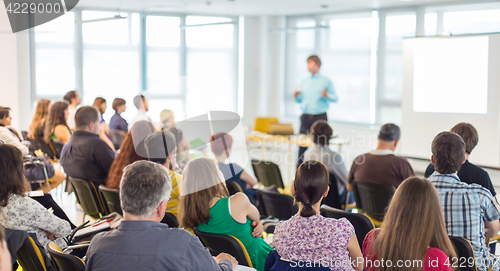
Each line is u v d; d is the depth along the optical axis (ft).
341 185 12.28
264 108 30.78
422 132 19.35
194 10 26.99
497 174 16.37
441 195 6.70
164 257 4.48
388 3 22.57
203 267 4.62
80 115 11.27
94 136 11.32
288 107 30.19
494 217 6.69
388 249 4.95
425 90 19.06
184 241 4.58
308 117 22.65
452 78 18.10
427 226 4.84
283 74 30.22
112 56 26.40
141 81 27.35
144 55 27.32
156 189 4.60
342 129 26.55
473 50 17.37
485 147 17.21
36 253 6.27
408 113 19.80
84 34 25.43
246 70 30.66
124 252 4.52
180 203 6.92
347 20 26.00
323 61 27.68
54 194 17.46
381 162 10.56
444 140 6.85
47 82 24.61
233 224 6.95
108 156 11.22
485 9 19.45
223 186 7.13
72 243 7.32
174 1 22.97
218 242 6.80
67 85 25.20
